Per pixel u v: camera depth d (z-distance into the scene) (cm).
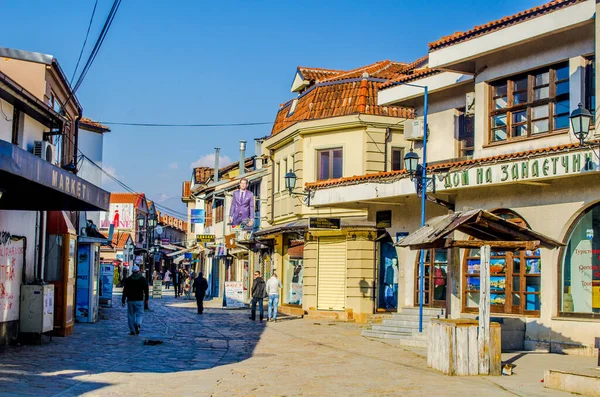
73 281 2056
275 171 3547
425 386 1217
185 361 1545
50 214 1955
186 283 5603
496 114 1916
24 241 1723
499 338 1359
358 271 2867
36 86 1934
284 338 2122
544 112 1788
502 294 1884
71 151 2528
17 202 1568
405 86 2341
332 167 3045
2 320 1594
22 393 1059
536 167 1648
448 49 1955
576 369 1242
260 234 3459
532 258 1814
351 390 1181
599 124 1584
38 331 1703
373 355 1691
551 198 1745
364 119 2936
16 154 1130
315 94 3169
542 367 1438
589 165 1527
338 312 2908
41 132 1892
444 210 2134
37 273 1855
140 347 1781
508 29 1806
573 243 1717
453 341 1352
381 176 2203
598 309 1655
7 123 1636
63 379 1215
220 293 5028
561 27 1683
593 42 1661
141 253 7431
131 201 7688
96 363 1445
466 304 1991
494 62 1911
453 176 1878
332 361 1576
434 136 2281
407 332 2058
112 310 3291
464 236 1972
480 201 1933
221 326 2552
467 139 2161
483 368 1345
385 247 2920
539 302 1781
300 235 3191
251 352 1753
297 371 1412
